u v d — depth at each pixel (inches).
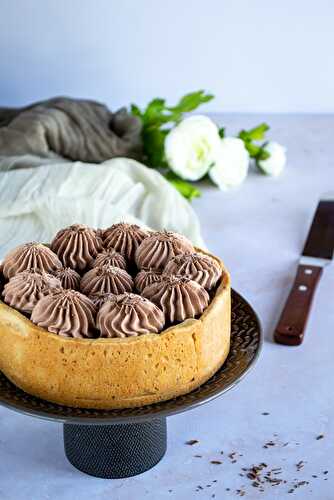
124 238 42.1
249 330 40.3
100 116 67.8
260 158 69.5
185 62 82.2
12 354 37.1
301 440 41.7
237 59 82.4
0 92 82.4
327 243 57.3
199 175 65.7
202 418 43.1
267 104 84.6
